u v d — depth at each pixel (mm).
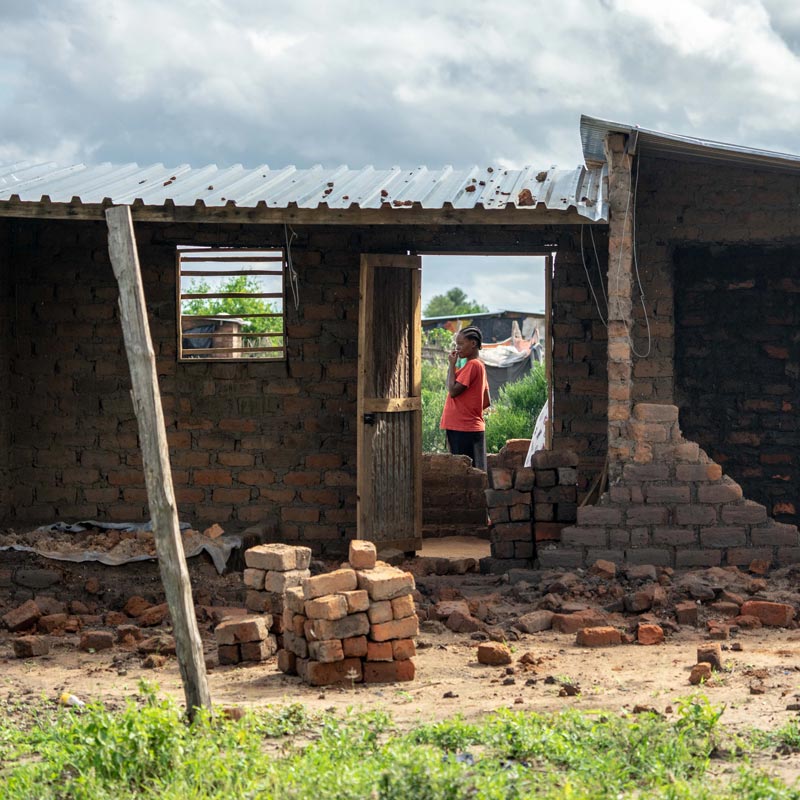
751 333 13398
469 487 14570
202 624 9117
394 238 12320
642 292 11914
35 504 12453
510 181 11938
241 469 12367
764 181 11719
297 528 12336
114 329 12383
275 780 4738
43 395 12430
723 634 8219
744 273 13391
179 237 12305
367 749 5309
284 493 12344
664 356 11898
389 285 11984
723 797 4496
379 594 7168
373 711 5957
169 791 4789
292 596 7406
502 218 10031
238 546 11023
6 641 8672
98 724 5379
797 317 13328
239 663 7875
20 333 12414
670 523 10344
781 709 5984
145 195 10750
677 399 13484
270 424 12367
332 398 12328
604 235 12156
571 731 5426
